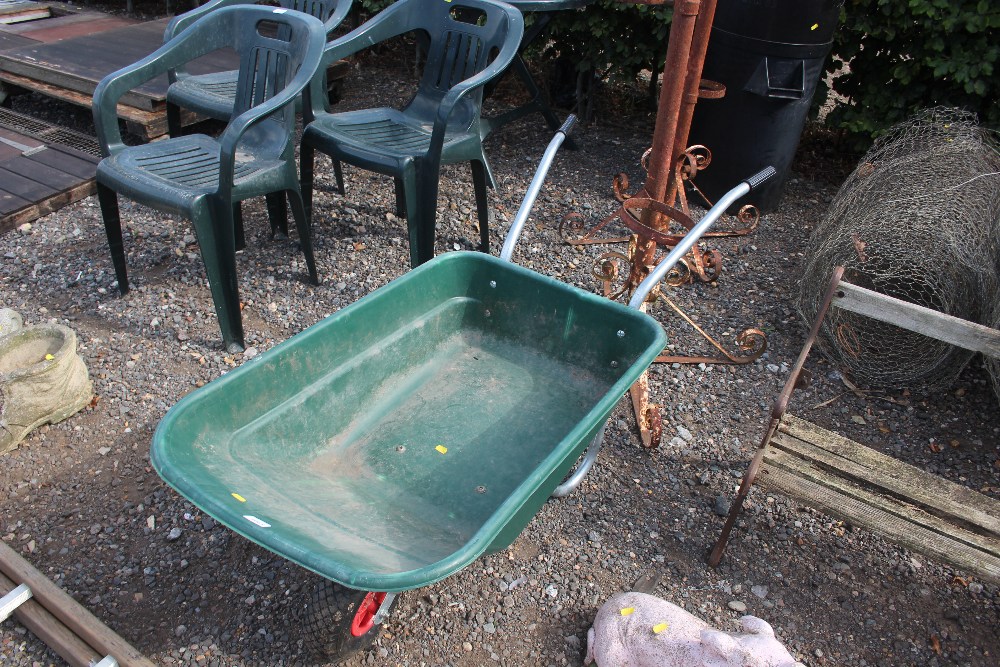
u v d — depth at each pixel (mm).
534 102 4695
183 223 3973
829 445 2385
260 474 1942
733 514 2293
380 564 1604
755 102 3998
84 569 2279
